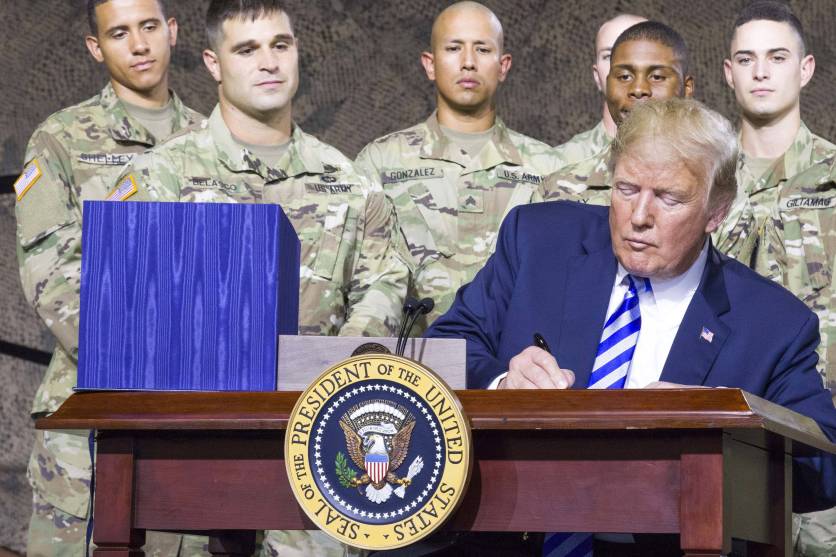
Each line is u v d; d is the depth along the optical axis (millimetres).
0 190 6613
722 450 2131
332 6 6363
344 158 5066
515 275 3109
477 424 2180
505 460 2217
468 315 3123
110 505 2309
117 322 2473
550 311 2967
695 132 2701
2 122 6602
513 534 2654
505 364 2947
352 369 2199
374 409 2188
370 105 6332
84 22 6586
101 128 5402
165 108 5641
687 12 5969
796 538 4785
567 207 3174
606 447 2186
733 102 5844
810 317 2865
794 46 5465
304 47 6344
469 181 5562
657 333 2893
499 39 5684
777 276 5176
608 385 2842
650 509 2160
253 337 2461
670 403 2148
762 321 2844
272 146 4988
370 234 4961
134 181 4801
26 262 4914
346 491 2180
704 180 2705
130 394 2354
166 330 2469
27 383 6570
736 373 2803
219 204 2490
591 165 5422
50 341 6602
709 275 2893
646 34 5270
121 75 5516
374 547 2158
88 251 2488
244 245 2480
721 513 2111
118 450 2322
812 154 5379
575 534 2598
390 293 4844
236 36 4953
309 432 2195
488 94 5648
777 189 5293
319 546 4488
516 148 5723
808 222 5148
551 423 2143
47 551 4770
